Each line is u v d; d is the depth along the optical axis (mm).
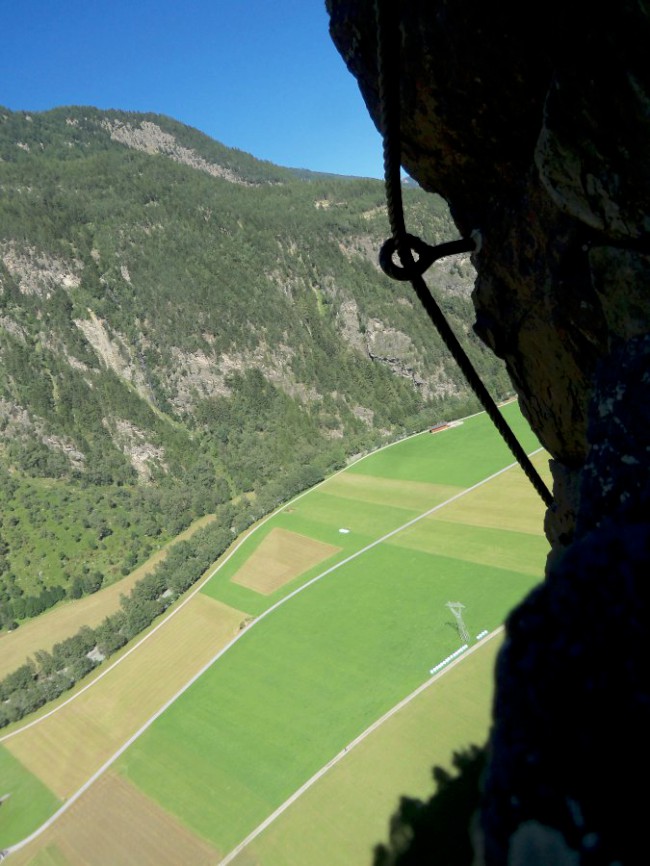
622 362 2934
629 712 860
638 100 2584
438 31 3502
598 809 828
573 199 3146
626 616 939
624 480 2609
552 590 1071
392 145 2836
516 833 896
